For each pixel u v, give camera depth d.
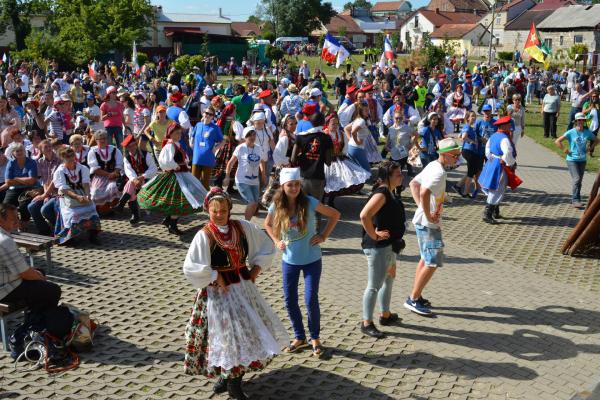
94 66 29.81
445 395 5.36
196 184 9.53
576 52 57.50
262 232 5.31
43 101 15.65
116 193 10.38
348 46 77.81
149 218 10.54
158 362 5.82
